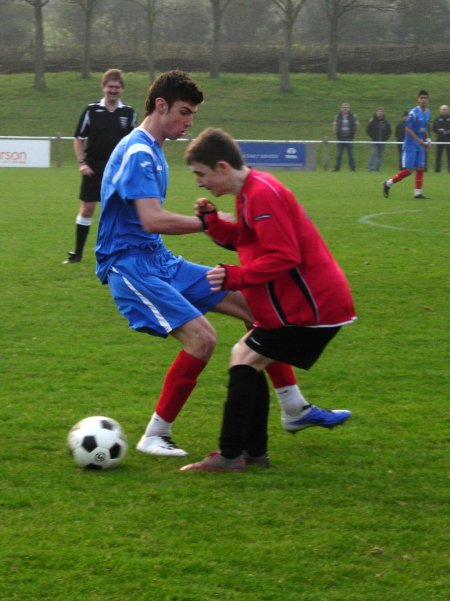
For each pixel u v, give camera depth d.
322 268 9.57
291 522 8.55
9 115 90.19
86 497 9.08
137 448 10.59
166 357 14.85
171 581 7.37
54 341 15.80
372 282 21.53
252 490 9.35
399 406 12.41
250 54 109.62
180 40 132.38
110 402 12.38
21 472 9.77
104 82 22.83
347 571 7.61
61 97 95.94
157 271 10.87
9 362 14.41
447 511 8.90
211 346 10.47
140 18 129.50
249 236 9.68
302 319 9.53
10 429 11.17
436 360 14.87
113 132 22.94
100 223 10.86
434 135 78.25
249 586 7.32
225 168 9.43
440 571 7.67
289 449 10.75
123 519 8.55
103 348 15.38
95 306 18.72
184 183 50.75
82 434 9.89
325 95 97.25
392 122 90.62
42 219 33.16
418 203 40.88
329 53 102.50
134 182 10.23
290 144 66.94
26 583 7.32
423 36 131.75
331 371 14.16
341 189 49.06
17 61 109.31
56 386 13.09
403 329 17.03
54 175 57.03
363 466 10.16
